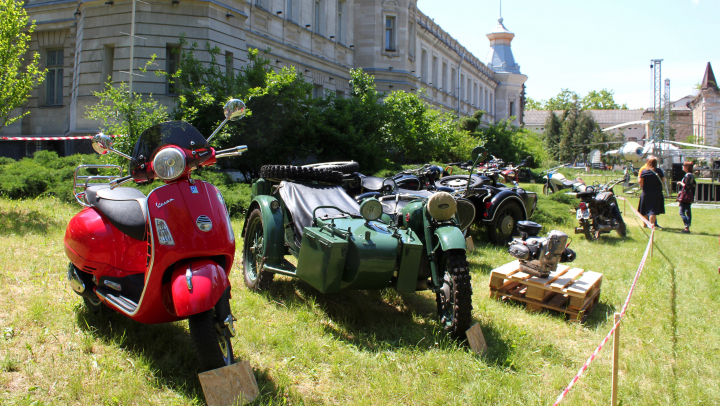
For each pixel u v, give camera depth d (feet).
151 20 54.03
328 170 18.56
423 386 11.51
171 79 54.49
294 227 16.69
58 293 15.46
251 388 10.25
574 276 18.12
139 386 10.51
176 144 11.29
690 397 11.77
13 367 10.91
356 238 13.84
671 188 77.00
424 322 15.57
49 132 72.59
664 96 114.52
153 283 10.36
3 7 26.68
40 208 29.14
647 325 16.42
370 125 61.67
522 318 16.78
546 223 37.86
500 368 12.78
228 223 11.23
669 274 23.11
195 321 9.93
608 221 33.04
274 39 71.15
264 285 16.96
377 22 98.02
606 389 12.00
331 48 88.22
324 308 16.12
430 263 14.62
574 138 205.87
